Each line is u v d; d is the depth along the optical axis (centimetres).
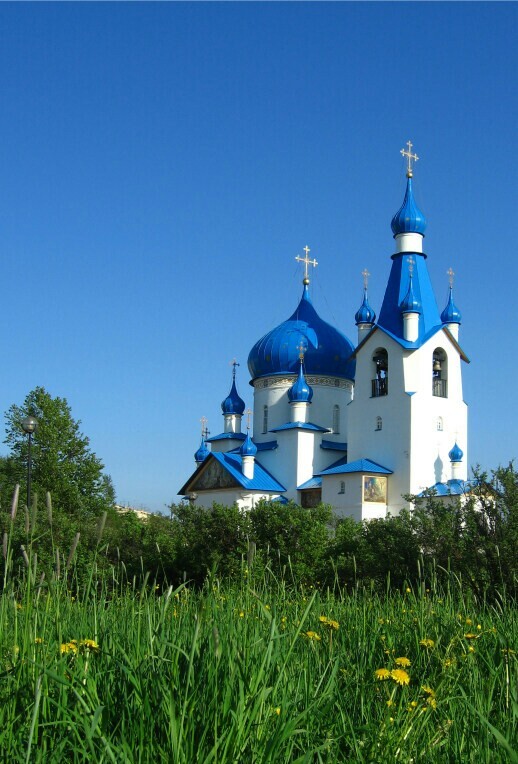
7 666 743
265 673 668
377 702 793
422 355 6194
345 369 7300
